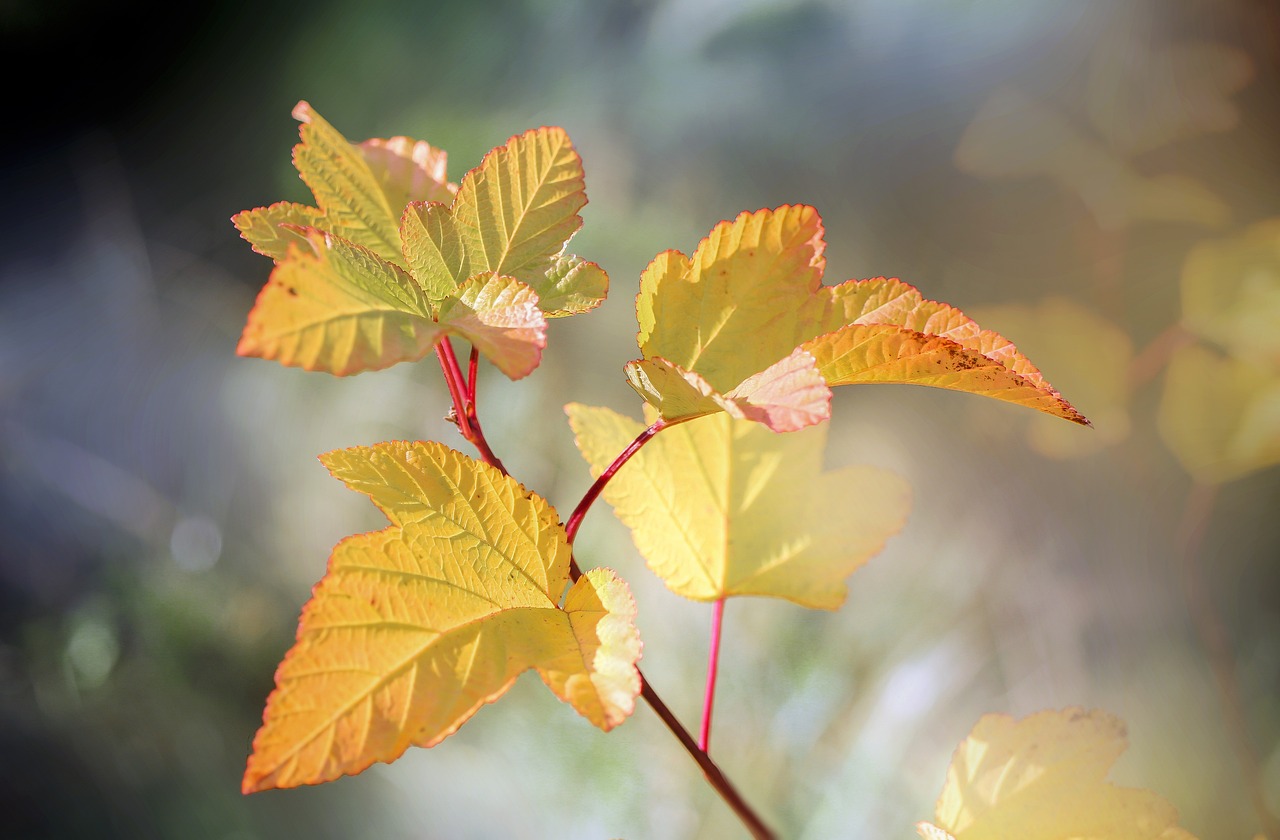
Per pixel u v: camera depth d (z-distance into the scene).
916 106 1.36
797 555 0.41
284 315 0.33
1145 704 0.79
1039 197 1.12
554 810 0.99
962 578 0.98
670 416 0.37
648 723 0.99
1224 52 1.07
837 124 1.42
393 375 1.45
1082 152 1.11
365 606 0.34
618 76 1.61
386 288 0.34
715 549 0.41
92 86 2.26
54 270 2.03
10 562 1.54
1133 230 0.99
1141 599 0.86
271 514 1.48
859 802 0.85
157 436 1.68
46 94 2.28
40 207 2.14
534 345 0.34
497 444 1.28
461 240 0.38
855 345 0.36
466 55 1.78
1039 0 1.26
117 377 1.78
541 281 0.38
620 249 1.40
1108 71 1.12
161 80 2.19
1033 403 0.36
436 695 0.34
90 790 1.24
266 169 1.95
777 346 0.37
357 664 0.34
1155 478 0.88
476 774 1.08
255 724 1.29
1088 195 1.06
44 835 1.20
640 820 0.93
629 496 0.42
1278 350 0.68
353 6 1.96
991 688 0.88
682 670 1.01
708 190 1.46
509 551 0.36
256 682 1.33
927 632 0.96
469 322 0.35
